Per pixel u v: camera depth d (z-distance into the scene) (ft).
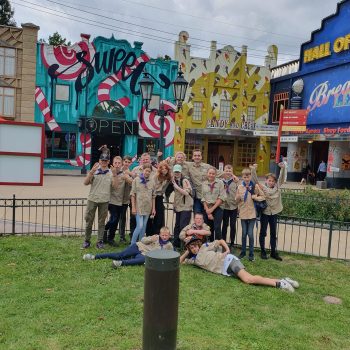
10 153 18.84
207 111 100.07
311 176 87.66
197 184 25.86
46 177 73.97
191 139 100.83
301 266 24.59
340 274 23.32
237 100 102.89
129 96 89.20
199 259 22.16
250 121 104.73
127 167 26.89
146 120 91.09
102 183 24.72
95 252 24.35
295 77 92.53
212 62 99.14
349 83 74.54
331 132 78.64
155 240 22.88
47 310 15.98
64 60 82.58
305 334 15.16
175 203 25.72
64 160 84.99
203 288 19.26
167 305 12.33
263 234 25.86
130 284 19.21
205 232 22.65
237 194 25.16
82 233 29.73
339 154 77.97
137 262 21.98
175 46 96.12
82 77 84.48
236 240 29.99
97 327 14.71
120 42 86.99
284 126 60.95
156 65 91.15
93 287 18.65
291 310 17.40
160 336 12.34
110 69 86.84
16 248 24.45
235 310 17.01
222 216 25.09
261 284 20.17
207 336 14.46
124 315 15.85
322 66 81.92
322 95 82.17
